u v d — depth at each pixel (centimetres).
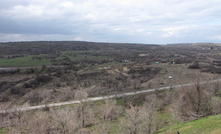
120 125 2855
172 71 9138
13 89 6700
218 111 2414
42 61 12531
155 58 14450
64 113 2816
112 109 4003
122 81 8194
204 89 3019
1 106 3784
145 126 2736
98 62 13262
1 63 11494
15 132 2459
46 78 8544
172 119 3197
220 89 4047
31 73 9400
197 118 2469
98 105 4634
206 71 8219
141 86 6800
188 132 1894
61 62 12550
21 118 2783
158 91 5884
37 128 2478
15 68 10156
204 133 1711
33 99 5409
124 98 5325
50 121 2908
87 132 2855
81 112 3472
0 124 2786
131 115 2542
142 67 10712
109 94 5841
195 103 2817
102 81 8394
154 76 8638
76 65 11925
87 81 8350
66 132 2731
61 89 6912
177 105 3120
